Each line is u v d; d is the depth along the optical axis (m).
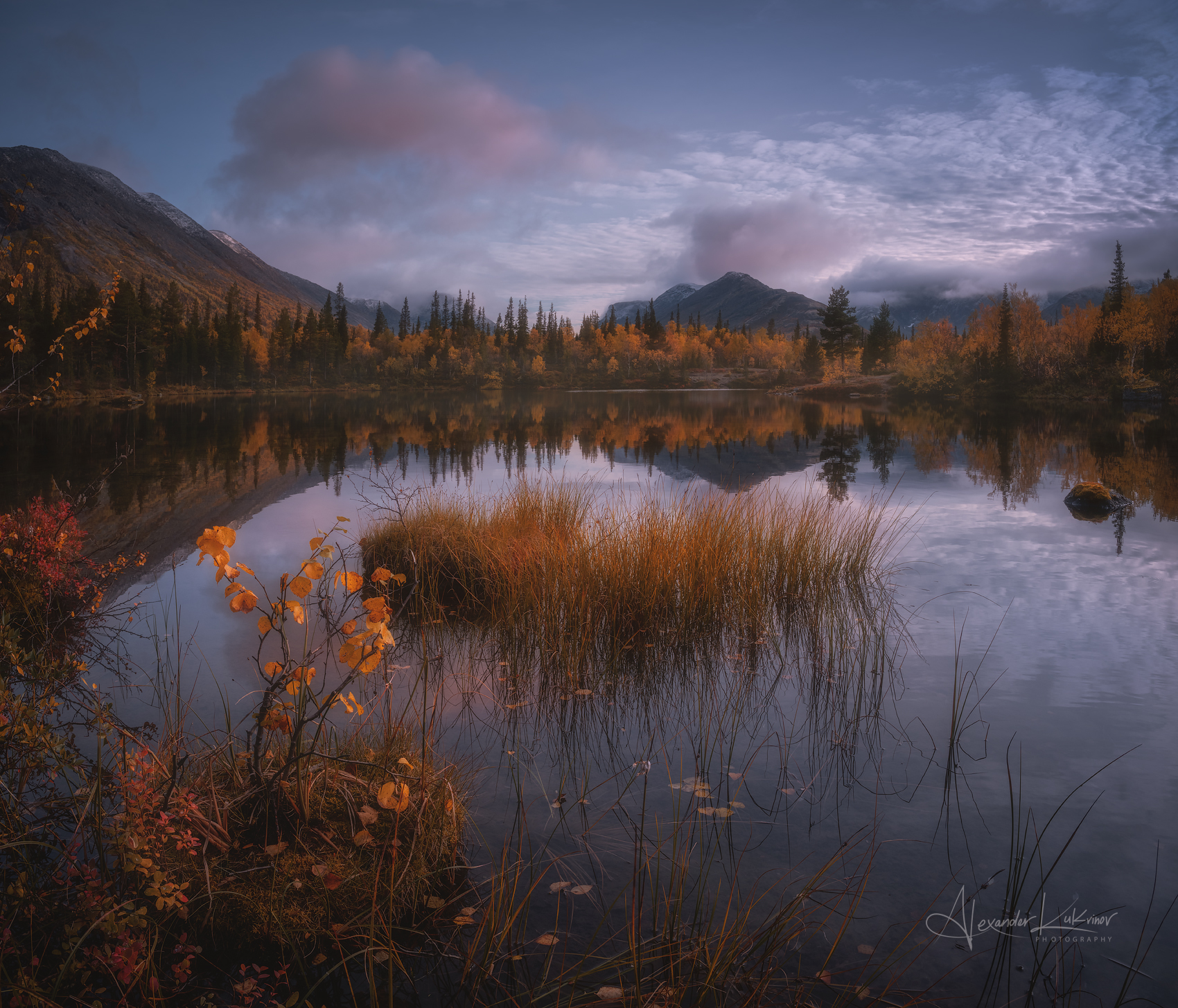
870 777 3.31
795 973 2.17
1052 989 2.11
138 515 10.56
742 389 97.06
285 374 100.00
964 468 15.90
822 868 2.65
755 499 8.35
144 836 2.42
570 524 7.43
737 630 5.49
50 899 2.34
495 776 3.33
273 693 2.65
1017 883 2.57
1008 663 4.76
